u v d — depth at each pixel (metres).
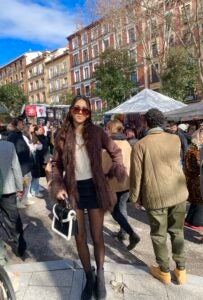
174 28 20.23
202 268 4.10
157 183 3.42
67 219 2.99
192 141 5.25
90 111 3.21
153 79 37.84
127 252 4.59
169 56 23.97
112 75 27.03
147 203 3.50
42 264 4.05
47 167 3.32
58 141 3.28
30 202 7.25
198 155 5.07
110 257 4.44
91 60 51.00
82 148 3.17
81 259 3.29
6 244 4.92
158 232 3.54
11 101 42.28
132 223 5.78
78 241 3.26
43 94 65.94
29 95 70.25
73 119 3.21
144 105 10.86
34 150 7.90
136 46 27.69
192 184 5.18
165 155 3.44
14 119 6.80
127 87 26.86
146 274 3.80
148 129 3.59
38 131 8.30
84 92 53.66
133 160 3.51
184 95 25.03
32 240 5.13
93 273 3.41
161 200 3.42
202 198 4.66
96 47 49.66
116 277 3.73
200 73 18.58
